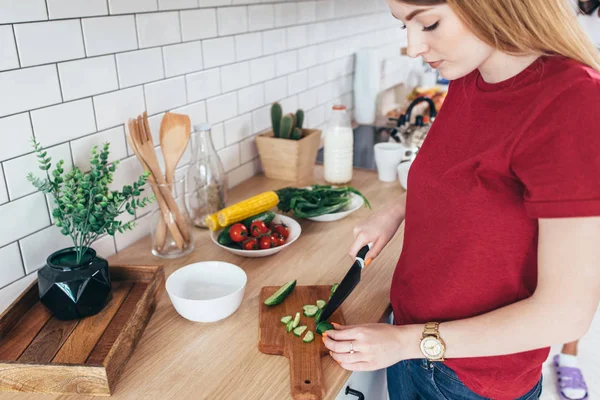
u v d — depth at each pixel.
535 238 0.79
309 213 1.50
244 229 1.35
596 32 2.47
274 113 1.83
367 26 2.62
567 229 0.66
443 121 0.92
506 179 0.78
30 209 1.15
